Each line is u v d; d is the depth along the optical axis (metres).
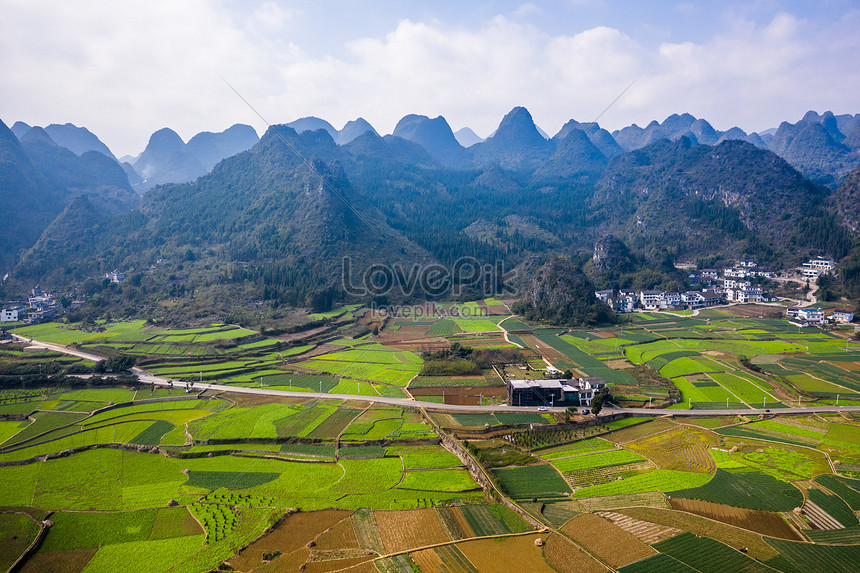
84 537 77.75
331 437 111.62
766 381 142.75
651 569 67.50
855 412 121.75
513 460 99.19
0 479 96.38
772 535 75.06
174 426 119.31
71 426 119.81
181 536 77.81
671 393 133.50
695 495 86.19
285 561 71.12
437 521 79.94
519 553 71.56
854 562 68.94
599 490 88.31
